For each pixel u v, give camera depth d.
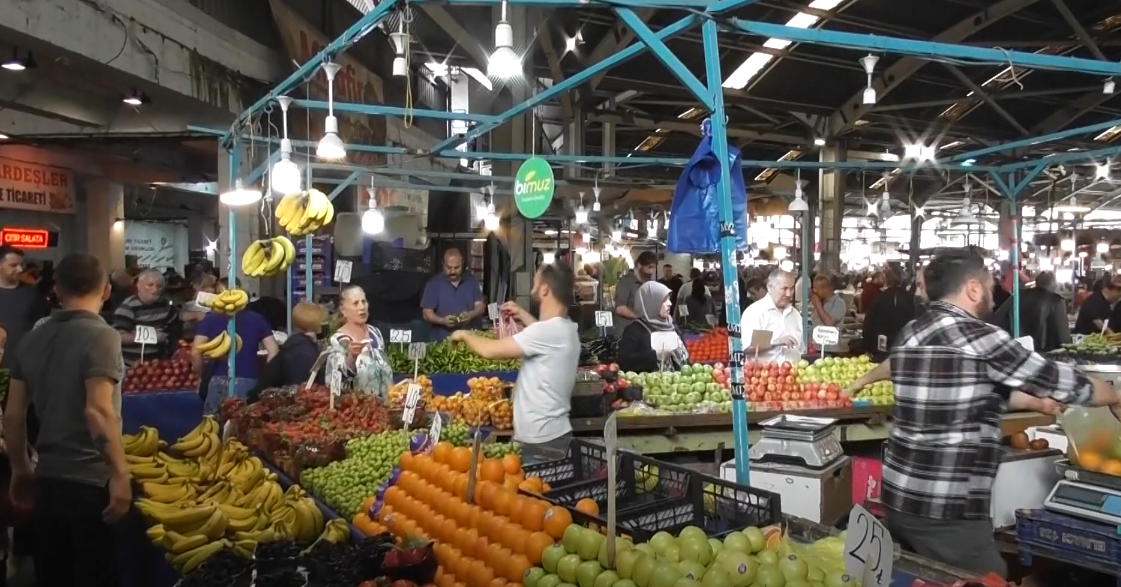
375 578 2.49
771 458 4.21
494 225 10.04
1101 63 4.14
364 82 11.33
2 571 4.46
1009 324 9.21
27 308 6.57
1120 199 25.12
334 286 9.38
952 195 27.02
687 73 3.31
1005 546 3.61
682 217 3.44
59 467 3.40
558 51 13.76
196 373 6.54
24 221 12.57
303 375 5.43
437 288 8.45
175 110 9.62
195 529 2.97
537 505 2.46
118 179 14.25
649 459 2.98
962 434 2.93
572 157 7.64
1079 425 3.43
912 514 2.99
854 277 25.92
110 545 3.51
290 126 9.84
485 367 7.33
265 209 6.75
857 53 14.03
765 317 6.72
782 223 27.67
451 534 2.66
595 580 2.10
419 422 4.36
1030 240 20.67
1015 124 15.70
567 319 4.07
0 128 10.16
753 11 12.15
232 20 9.77
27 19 6.36
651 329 7.23
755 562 2.09
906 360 3.06
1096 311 10.63
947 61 3.97
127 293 9.65
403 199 13.58
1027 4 11.75
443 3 3.49
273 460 4.02
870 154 20.36
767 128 19.47
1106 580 3.59
